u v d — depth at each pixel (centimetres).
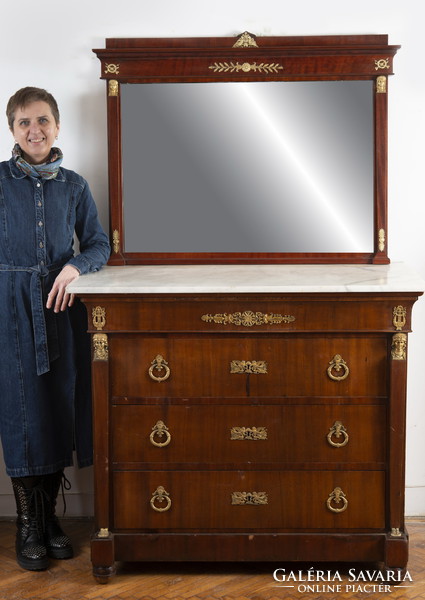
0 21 301
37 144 272
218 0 298
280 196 299
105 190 310
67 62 303
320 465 264
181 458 265
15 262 276
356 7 298
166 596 260
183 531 268
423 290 248
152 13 299
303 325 256
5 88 304
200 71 295
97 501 266
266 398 262
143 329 258
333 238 301
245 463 265
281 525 267
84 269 277
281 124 297
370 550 266
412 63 300
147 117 297
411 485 320
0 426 282
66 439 288
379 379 260
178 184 299
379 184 296
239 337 259
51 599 259
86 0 300
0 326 276
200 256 302
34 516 286
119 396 263
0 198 275
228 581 270
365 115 296
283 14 298
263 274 276
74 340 288
